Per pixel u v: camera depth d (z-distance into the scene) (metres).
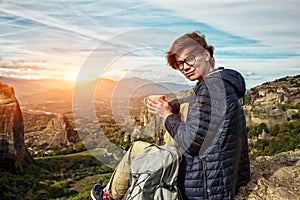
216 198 2.23
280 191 2.71
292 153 3.75
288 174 3.10
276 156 3.67
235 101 2.23
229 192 2.26
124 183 2.52
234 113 2.23
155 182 2.20
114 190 2.56
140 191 2.19
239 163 2.66
